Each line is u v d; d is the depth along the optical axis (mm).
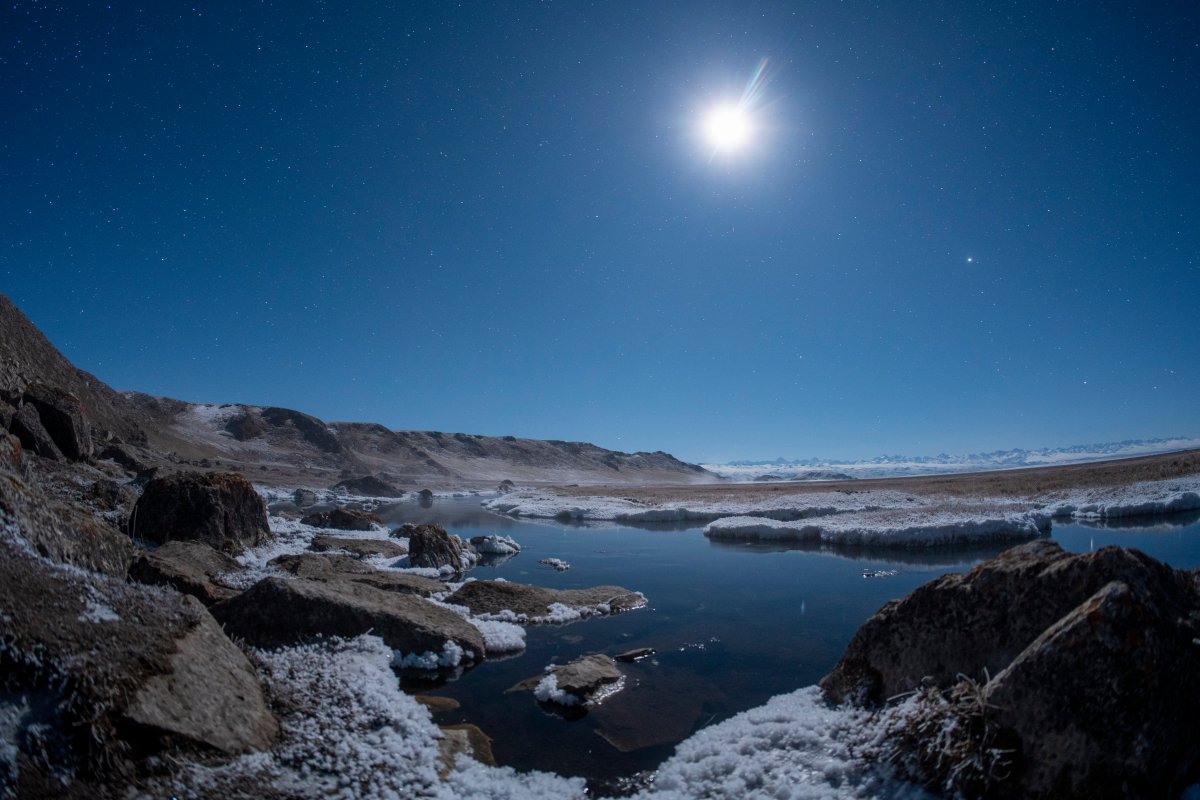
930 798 5602
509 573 19719
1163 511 29844
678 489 82688
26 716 4879
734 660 11289
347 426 141750
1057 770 5266
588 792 6891
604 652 11680
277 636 9781
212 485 17594
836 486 73688
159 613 6953
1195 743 5613
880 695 7445
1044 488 42656
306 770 5984
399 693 8367
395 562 19344
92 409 44094
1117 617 5461
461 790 6375
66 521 9203
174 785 5156
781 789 6148
